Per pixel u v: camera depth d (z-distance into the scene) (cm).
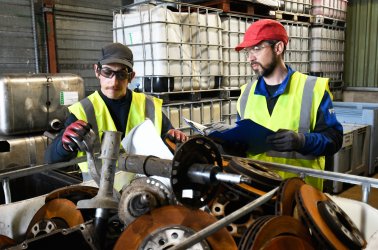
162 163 83
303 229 90
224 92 304
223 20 300
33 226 100
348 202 111
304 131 153
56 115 257
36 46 323
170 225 83
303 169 119
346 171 337
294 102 155
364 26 491
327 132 148
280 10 368
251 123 123
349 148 337
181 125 273
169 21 252
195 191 77
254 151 143
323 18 409
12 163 236
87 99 155
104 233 85
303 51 397
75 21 348
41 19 325
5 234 109
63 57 344
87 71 364
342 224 95
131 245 80
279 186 96
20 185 174
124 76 148
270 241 80
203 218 84
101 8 365
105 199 83
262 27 151
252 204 83
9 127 237
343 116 384
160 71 254
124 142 105
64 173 171
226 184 99
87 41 360
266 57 154
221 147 135
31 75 246
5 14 302
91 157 95
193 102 279
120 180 112
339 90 484
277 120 157
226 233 84
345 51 511
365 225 107
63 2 336
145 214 83
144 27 258
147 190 87
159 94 257
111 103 157
